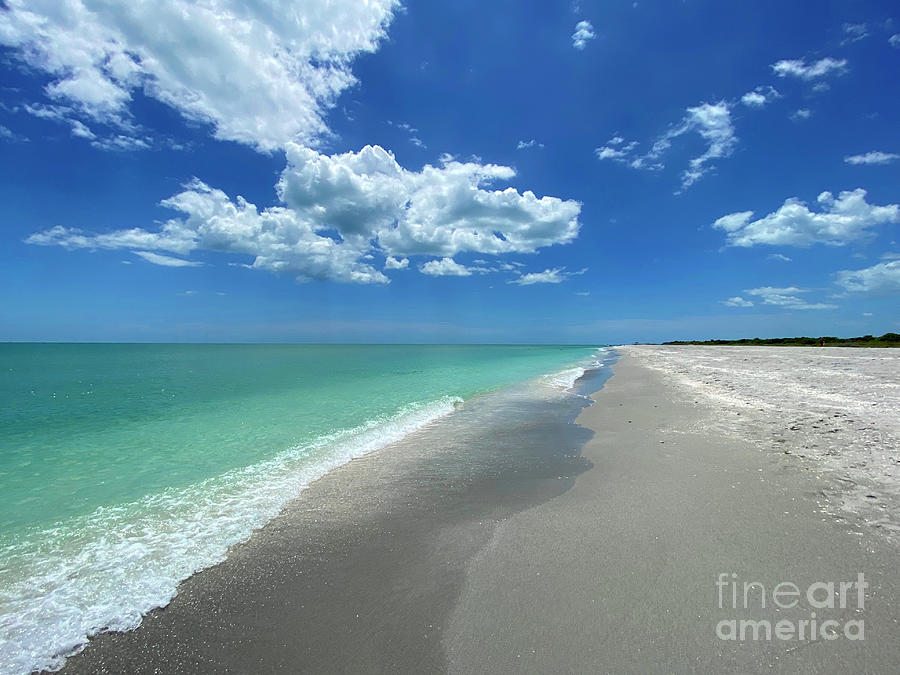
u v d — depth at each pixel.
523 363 44.03
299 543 5.22
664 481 6.75
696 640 3.24
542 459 8.55
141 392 19.41
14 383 23.08
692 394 15.74
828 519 5.07
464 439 10.43
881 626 3.28
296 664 3.24
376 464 8.46
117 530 5.63
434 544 5.09
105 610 3.97
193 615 3.88
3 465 8.49
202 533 5.53
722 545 4.62
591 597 3.86
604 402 15.62
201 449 9.69
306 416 13.68
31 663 3.32
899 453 7.30
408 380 25.47
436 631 3.54
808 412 11.10
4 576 4.55
